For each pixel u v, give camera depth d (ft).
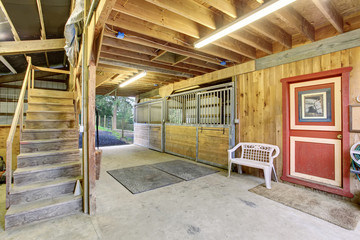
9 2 11.51
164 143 21.30
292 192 9.46
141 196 8.99
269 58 11.44
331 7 7.42
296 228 6.37
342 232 6.14
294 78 10.27
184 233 6.08
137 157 18.43
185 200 8.55
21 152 8.78
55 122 11.18
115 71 15.55
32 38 17.51
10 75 23.71
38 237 5.76
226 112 15.10
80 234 5.93
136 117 28.73
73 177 8.48
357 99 8.26
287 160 10.73
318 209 7.67
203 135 15.98
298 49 10.14
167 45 10.63
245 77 12.94
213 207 7.88
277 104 11.13
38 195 7.29
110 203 8.23
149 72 16.56
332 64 8.99
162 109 21.70
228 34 8.86
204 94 16.42
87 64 7.43
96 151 7.98
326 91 9.33
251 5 7.90
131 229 6.28
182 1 7.22
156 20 7.79
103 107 61.46
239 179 11.59
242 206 7.97
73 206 7.32
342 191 8.57
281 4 6.24
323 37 9.29
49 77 27.20
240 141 13.21
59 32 17.78
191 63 13.28
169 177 11.89
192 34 9.02
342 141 8.71
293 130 10.62
